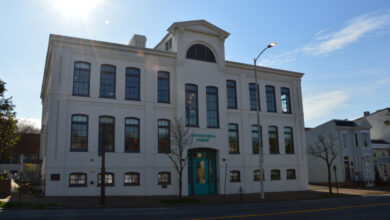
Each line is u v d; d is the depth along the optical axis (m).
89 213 14.88
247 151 30.58
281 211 15.74
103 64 25.55
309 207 17.86
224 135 29.03
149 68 27.11
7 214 14.27
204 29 29.47
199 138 27.64
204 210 16.55
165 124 27.19
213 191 28.23
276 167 32.16
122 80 25.98
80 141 23.89
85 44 24.81
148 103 26.53
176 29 28.48
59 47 23.95
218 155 28.58
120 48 26.00
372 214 14.38
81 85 24.59
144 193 25.17
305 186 33.38
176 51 28.17
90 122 24.33
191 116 28.11
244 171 30.06
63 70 23.83
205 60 29.56
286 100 34.72
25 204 18.14
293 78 35.25
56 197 21.98
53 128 22.89
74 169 23.20
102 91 25.27
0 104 26.11
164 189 25.92
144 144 25.89
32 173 41.66
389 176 45.19
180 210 16.61
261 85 33.03
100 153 24.28
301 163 33.69
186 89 28.31
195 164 27.92
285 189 32.19
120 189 24.42
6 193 23.81
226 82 31.09
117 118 25.31
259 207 18.27
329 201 22.70
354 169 41.19
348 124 42.81
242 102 31.23
